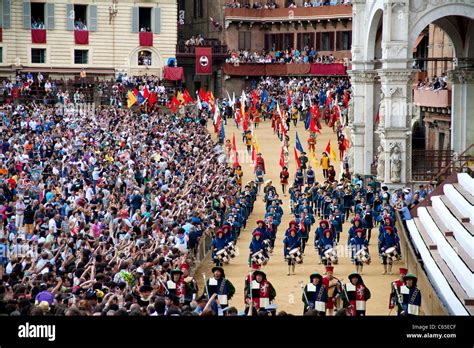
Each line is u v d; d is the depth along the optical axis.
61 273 29.22
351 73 62.72
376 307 34.44
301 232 41.78
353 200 53.44
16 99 89.69
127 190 50.69
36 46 99.50
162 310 23.42
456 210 43.12
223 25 111.88
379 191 54.38
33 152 61.91
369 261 40.88
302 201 51.28
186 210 43.34
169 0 104.00
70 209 42.56
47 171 55.19
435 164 61.25
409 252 40.19
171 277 29.19
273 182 65.25
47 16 99.88
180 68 102.00
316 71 105.50
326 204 51.62
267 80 103.81
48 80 94.62
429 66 76.00
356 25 62.56
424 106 71.25
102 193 47.59
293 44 112.31
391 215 46.34
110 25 102.44
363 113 62.69
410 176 55.62
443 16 54.56
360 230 41.69
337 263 43.06
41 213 40.94
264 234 41.56
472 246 35.81
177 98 88.19
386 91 54.88
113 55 102.88
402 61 54.41
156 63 104.50
